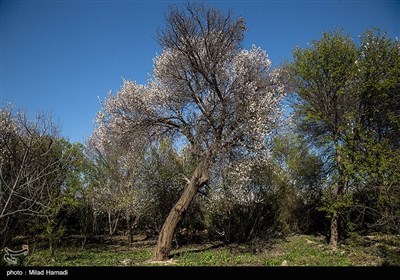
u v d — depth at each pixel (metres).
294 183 21.98
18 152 13.41
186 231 20.88
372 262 13.50
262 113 15.12
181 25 15.16
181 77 16.14
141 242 22.77
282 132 16.38
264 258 14.98
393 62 17.38
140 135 16.22
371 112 17.97
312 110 18.47
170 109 16.73
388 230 13.40
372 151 14.78
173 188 20.75
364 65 17.36
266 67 16.94
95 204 22.48
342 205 15.73
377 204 13.65
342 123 17.67
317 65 18.08
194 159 18.86
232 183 17.42
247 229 20.06
